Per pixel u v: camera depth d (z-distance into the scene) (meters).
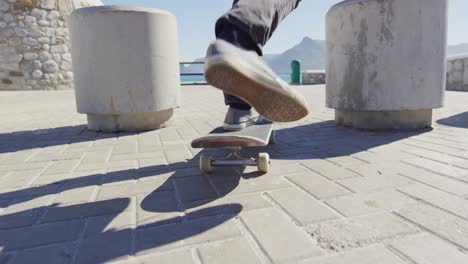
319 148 2.79
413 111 3.40
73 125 4.36
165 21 3.71
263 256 1.16
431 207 1.53
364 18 3.21
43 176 2.19
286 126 3.96
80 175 2.20
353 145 2.85
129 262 1.15
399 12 3.07
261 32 1.56
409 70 3.15
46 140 3.40
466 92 8.02
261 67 1.43
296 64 15.59
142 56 3.57
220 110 5.68
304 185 1.88
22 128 4.16
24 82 11.13
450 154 2.46
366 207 1.55
